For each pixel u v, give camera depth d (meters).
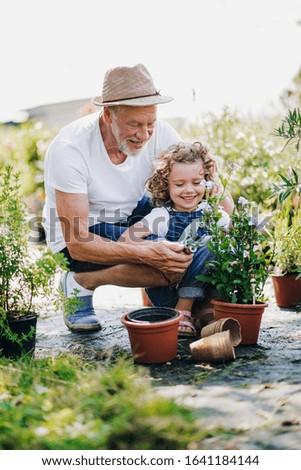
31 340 2.84
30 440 1.81
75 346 3.11
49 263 2.74
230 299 3.03
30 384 2.25
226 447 1.94
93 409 1.94
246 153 5.96
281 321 3.44
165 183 3.30
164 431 1.82
